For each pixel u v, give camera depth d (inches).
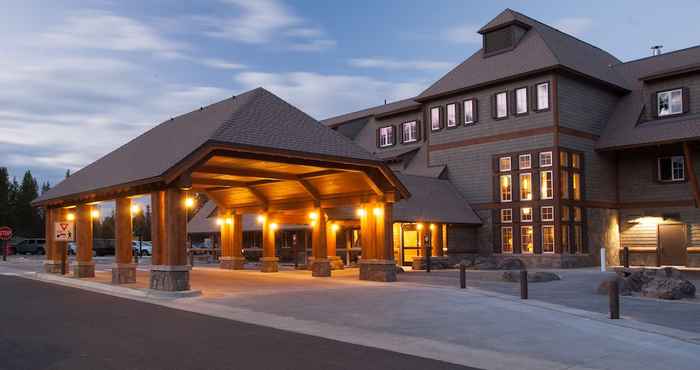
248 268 1279.5
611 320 506.6
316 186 978.1
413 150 1647.4
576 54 1445.6
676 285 695.7
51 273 1088.2
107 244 2455.7
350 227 1482.5
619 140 1343.5
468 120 1470.2
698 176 1282.0
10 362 345.7
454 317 523.8
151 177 671.1
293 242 1659.7
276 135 744.3
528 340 422.6
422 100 1563.7
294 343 407.8
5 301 658.2
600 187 1389.0
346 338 427.8
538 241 1300.4
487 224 1411.2
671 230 1331.2
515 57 1403.8
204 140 670.5
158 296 671.1
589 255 1334.9
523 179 1343.5
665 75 1306.6
